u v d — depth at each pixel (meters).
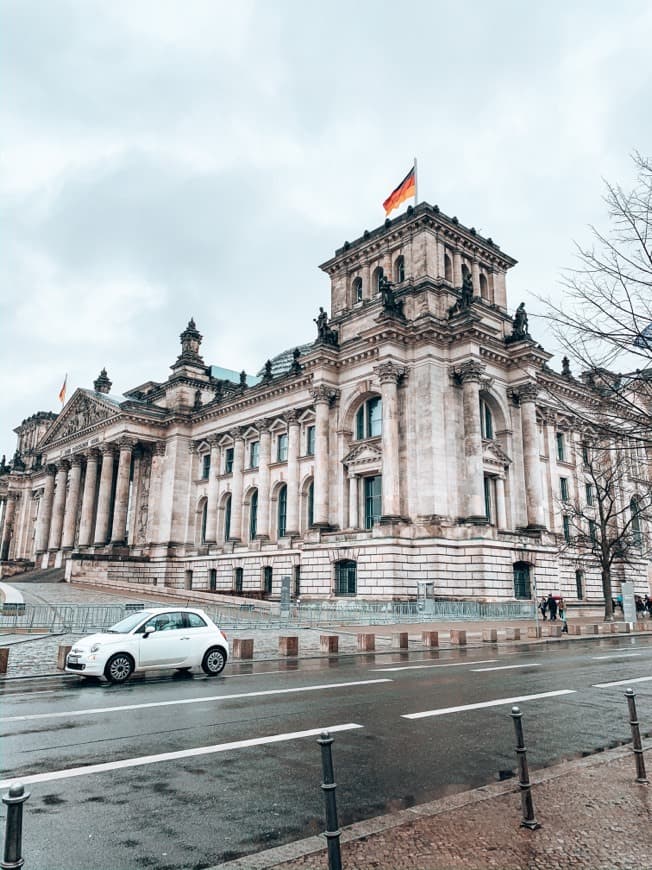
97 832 9.36
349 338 72.62
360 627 47.94
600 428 17.95
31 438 135.00
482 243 74.81
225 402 88.00
